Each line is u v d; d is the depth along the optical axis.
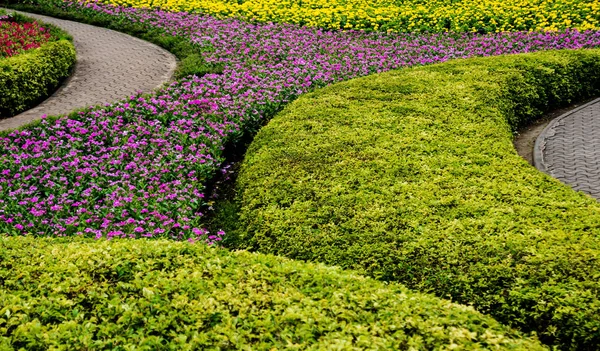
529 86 10.52
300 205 6.48
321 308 4.16
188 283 4.52
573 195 6.28
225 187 8.24
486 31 15.16
